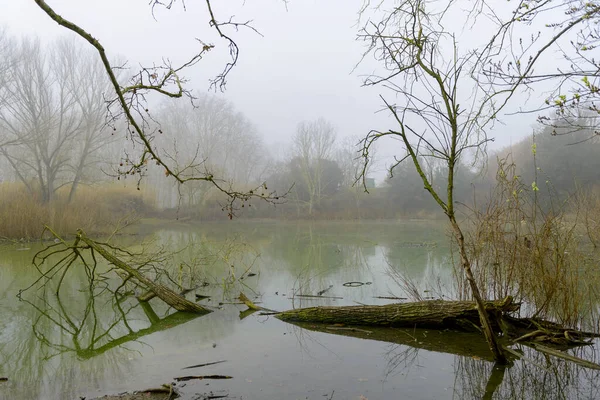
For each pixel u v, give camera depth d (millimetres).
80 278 11273
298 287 10102
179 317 7812
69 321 7668
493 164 22172
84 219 22203
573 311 6469
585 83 3367
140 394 4594
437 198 5035
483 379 4965
